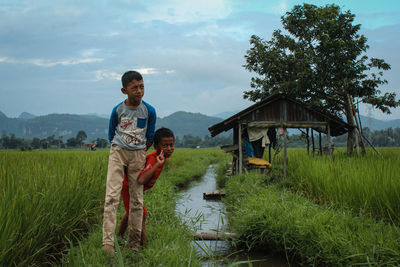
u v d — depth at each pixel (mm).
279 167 11758
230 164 17406
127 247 3473
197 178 15031
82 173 5391
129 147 3373
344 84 12492
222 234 4832
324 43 12211
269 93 14875
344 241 3736
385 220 4641
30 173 4969
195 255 3617
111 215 3248
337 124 12648
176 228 4641
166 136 3520
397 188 4934
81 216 4230
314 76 12609
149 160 3543
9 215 2980
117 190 3324
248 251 4609
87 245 3457
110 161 3412
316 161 9188
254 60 15125
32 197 3721
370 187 5363
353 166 7445
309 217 4523
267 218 4645
